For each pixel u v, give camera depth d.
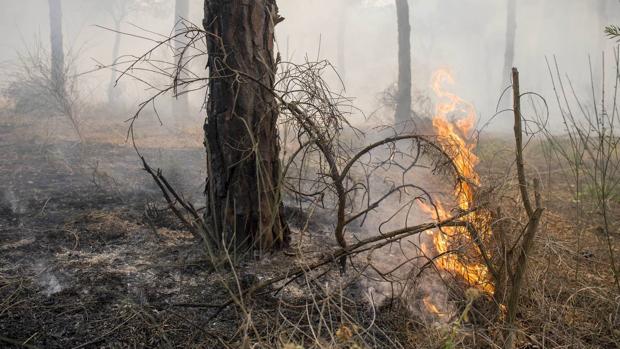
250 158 3.47
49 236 3.91
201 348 2.57
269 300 3.01
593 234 4.74
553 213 5.35
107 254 3.62
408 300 3.07
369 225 4.65
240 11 3.34
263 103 3.44
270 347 2.46
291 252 3.64
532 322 2.96
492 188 2.95
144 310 2.87
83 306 2.89
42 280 3.18
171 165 6.53
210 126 3.51
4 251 3.59
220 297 3.05
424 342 2.62
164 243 3.85
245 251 3.53
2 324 2.68
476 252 2.96
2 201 4.83
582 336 2.88
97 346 2.56
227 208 3.48
